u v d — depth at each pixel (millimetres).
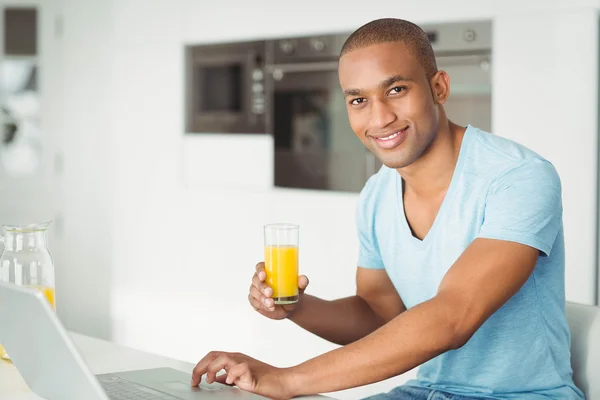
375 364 1308
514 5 2984
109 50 4227
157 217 4074
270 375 1299
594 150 2867
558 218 1487
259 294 1494
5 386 1375
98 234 4309
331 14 3430
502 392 1558
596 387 1543
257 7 3658
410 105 1467
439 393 1569
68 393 1204
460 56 3146
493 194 1507
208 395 1257
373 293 1786
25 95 4461
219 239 3844
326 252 3488
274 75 3666
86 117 4312
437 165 1570
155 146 4059
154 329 4121
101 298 4320
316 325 1701
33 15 4383
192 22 3879
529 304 1538
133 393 1264
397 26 1484
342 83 1499
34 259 1526
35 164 4461
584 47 2854
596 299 2906
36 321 1140
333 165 3529
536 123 2980
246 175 3803
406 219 1660
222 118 3855
